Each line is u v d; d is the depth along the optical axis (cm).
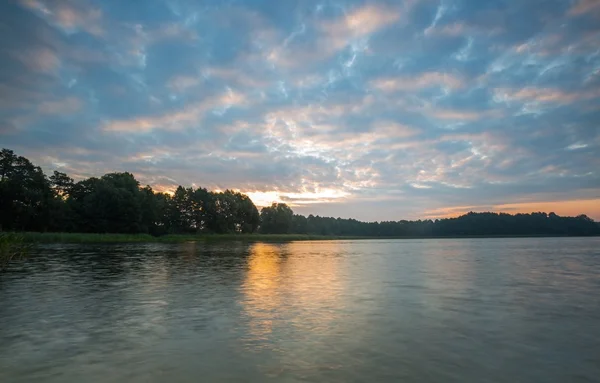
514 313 1459
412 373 866
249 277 2527
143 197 10725
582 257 4703
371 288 2072
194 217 13750
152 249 5922
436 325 1277
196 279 2412
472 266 3444
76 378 837
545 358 962
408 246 9031
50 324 1279
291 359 955
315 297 1788
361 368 896
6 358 956
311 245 9462
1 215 7912
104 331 1196
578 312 1480
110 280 2345
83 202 10206
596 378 841
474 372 873
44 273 2670
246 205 14500
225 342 1088
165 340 1105
